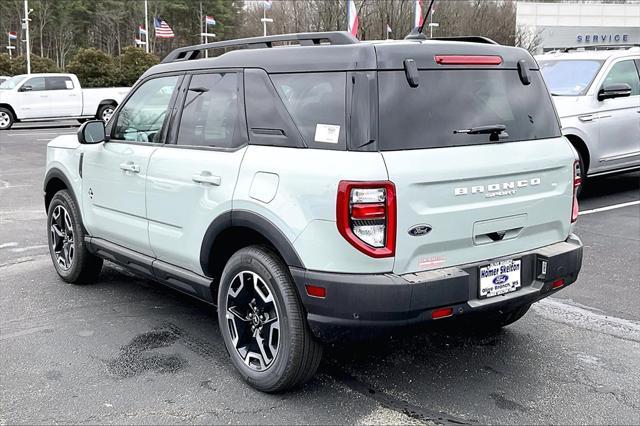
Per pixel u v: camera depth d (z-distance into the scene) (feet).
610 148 29.48
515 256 12.08
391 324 10.60
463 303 11.13
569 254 12.59
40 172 42.91
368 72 10.80
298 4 156.04
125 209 15.47
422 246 10.78
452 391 12.39
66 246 18.65
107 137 16.25
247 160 12.07
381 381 12.78
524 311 14.65
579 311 16.81
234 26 274.98
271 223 11.30
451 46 11.76
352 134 10.66
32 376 12.96
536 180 12.31
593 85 29.25
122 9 257.14
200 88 13.87
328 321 10.80
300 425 11.13
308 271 10.85
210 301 13.53
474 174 11.20
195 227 13.14
